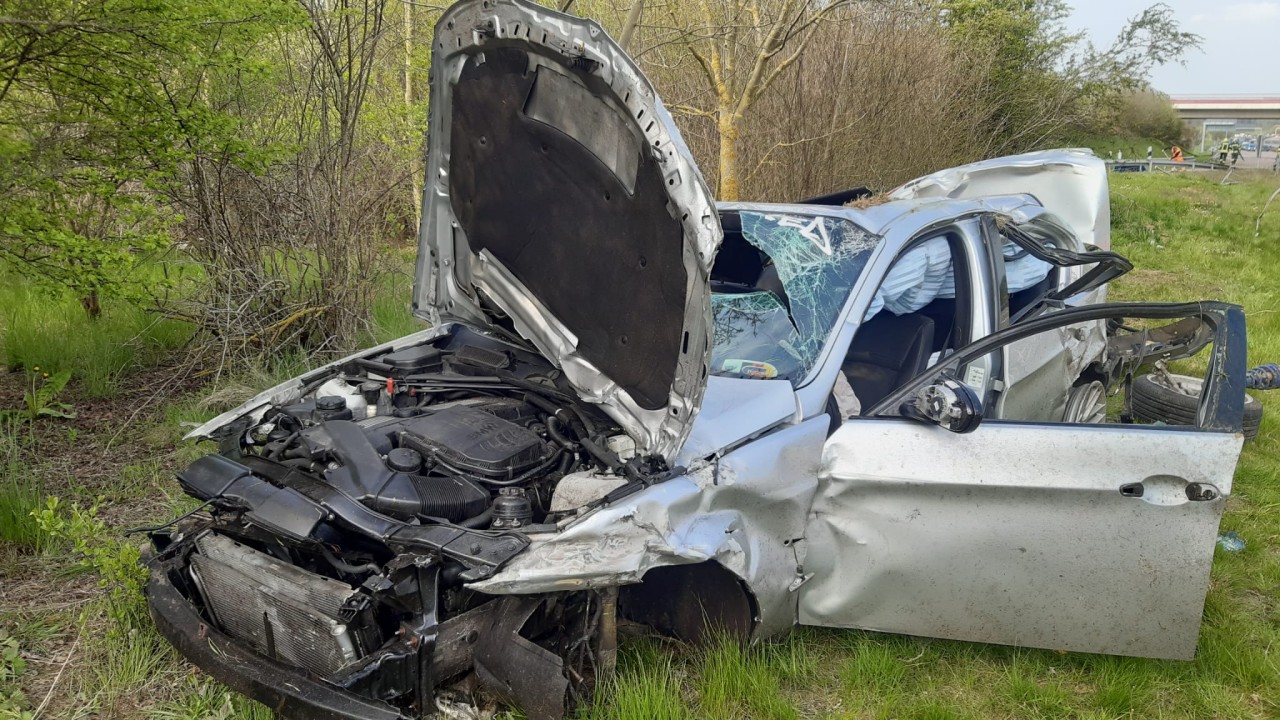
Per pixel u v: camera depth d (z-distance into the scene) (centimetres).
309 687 252
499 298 352
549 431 323
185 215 634
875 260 367
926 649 346
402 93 955
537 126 295
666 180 257
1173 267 1203
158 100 525
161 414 573
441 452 300
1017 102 1515
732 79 824
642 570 266
